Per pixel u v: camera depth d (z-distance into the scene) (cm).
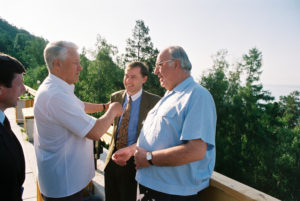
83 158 163
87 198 254
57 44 148
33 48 6550
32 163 368
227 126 2867
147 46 3206
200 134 114
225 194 130
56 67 149
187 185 126
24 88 130
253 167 2723
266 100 2881
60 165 151
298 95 5150
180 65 139
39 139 154
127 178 207
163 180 129
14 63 121
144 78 216
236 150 2767
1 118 122
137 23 3186
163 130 130
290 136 2838
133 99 216
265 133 2736
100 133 148
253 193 116
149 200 136
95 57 3444
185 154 114
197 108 118
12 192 112
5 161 107
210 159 134
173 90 139
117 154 156
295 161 2677
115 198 221
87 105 226
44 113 144
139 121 207
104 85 3291
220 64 3130
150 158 125
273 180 2661
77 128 142
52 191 155
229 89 3066
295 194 2597
